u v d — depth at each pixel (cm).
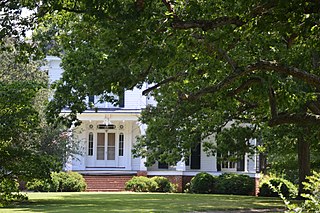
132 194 3441
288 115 1329
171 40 1288
